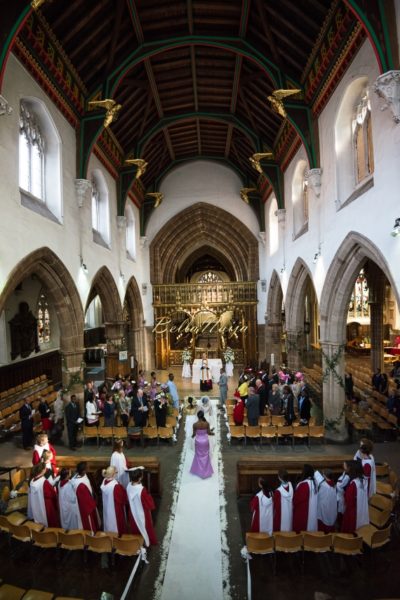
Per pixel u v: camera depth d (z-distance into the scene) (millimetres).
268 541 5734
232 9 11992
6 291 8602
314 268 13414
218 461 10352
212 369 21031
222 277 42688
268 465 8148
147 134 18641
